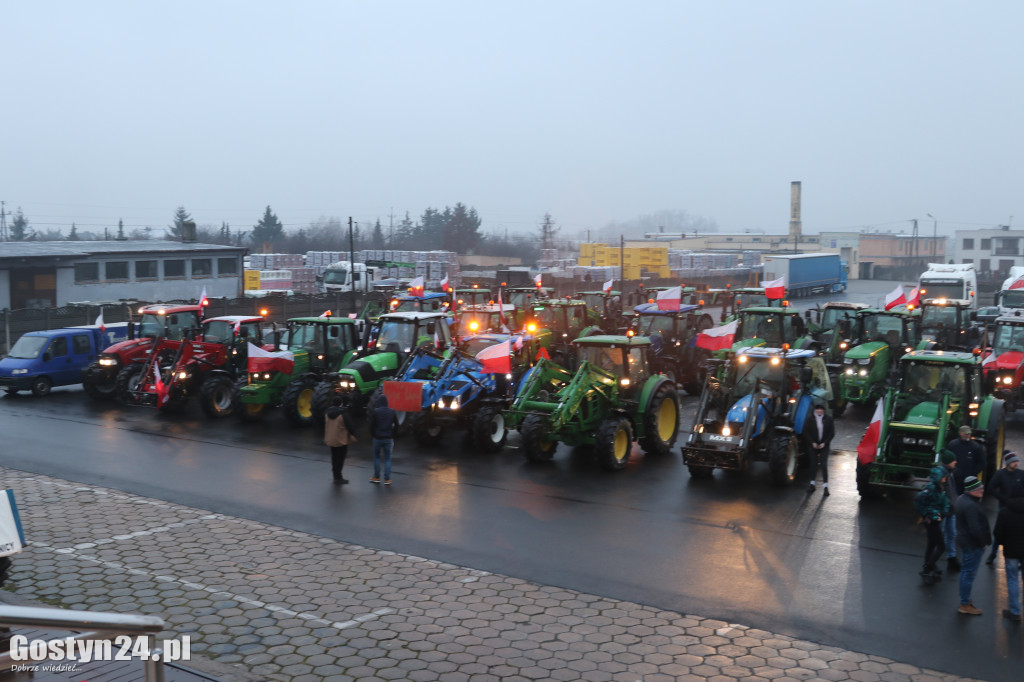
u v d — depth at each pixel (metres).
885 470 13.79
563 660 8.66
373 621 9.61
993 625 9.49
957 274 44.97
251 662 8.59
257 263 67.25
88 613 5.38
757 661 8.63
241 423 21.08
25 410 22.92
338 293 48.25
